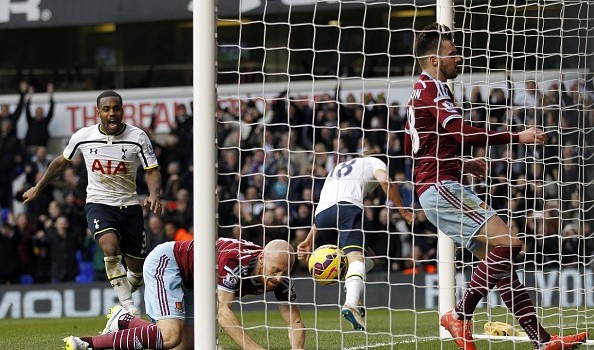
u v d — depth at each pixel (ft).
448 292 40.65
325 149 78.33
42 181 42.93
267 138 79.56
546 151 62.34
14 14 81.56
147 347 30.42
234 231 77.15
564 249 64.23
